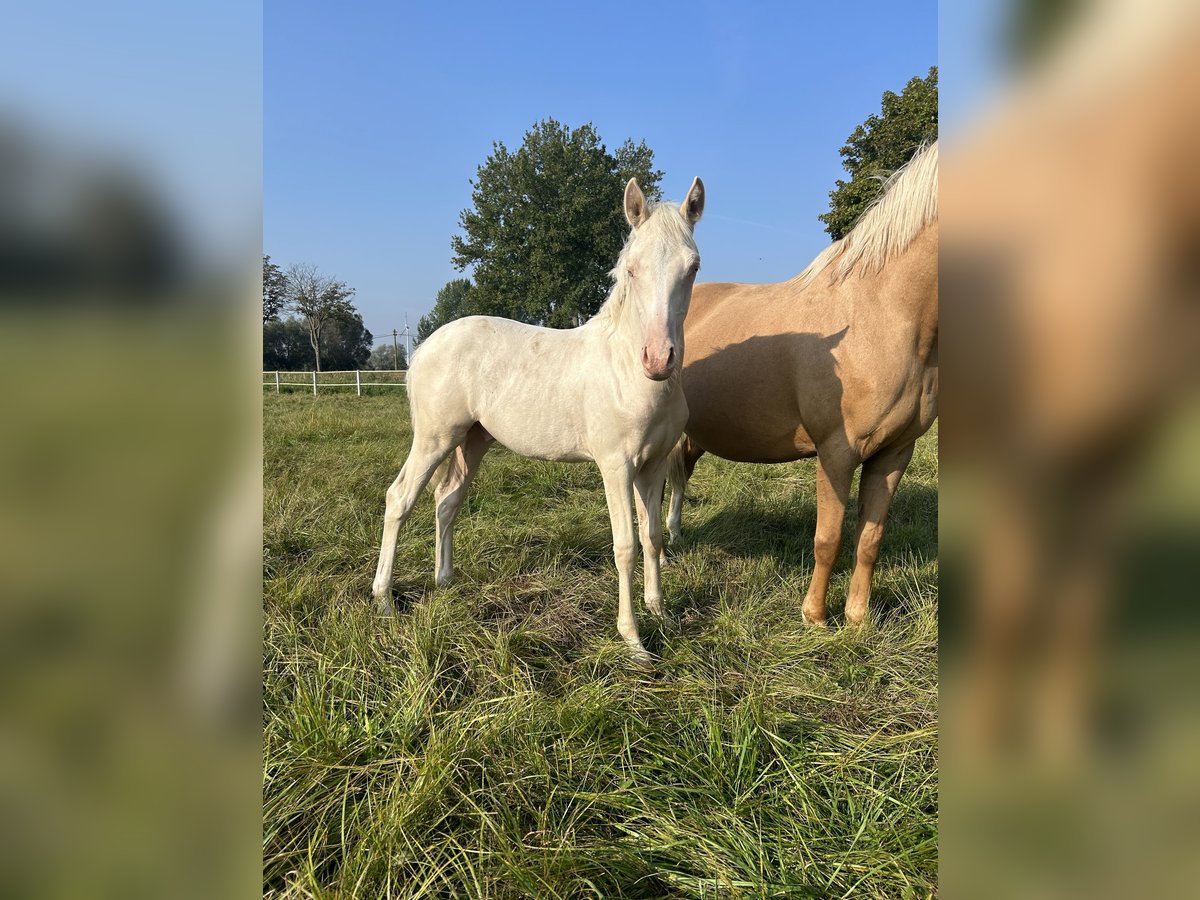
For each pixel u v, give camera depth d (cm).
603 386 247
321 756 166
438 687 212
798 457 291
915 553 350
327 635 231
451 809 153
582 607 288
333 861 147
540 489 479
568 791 166
